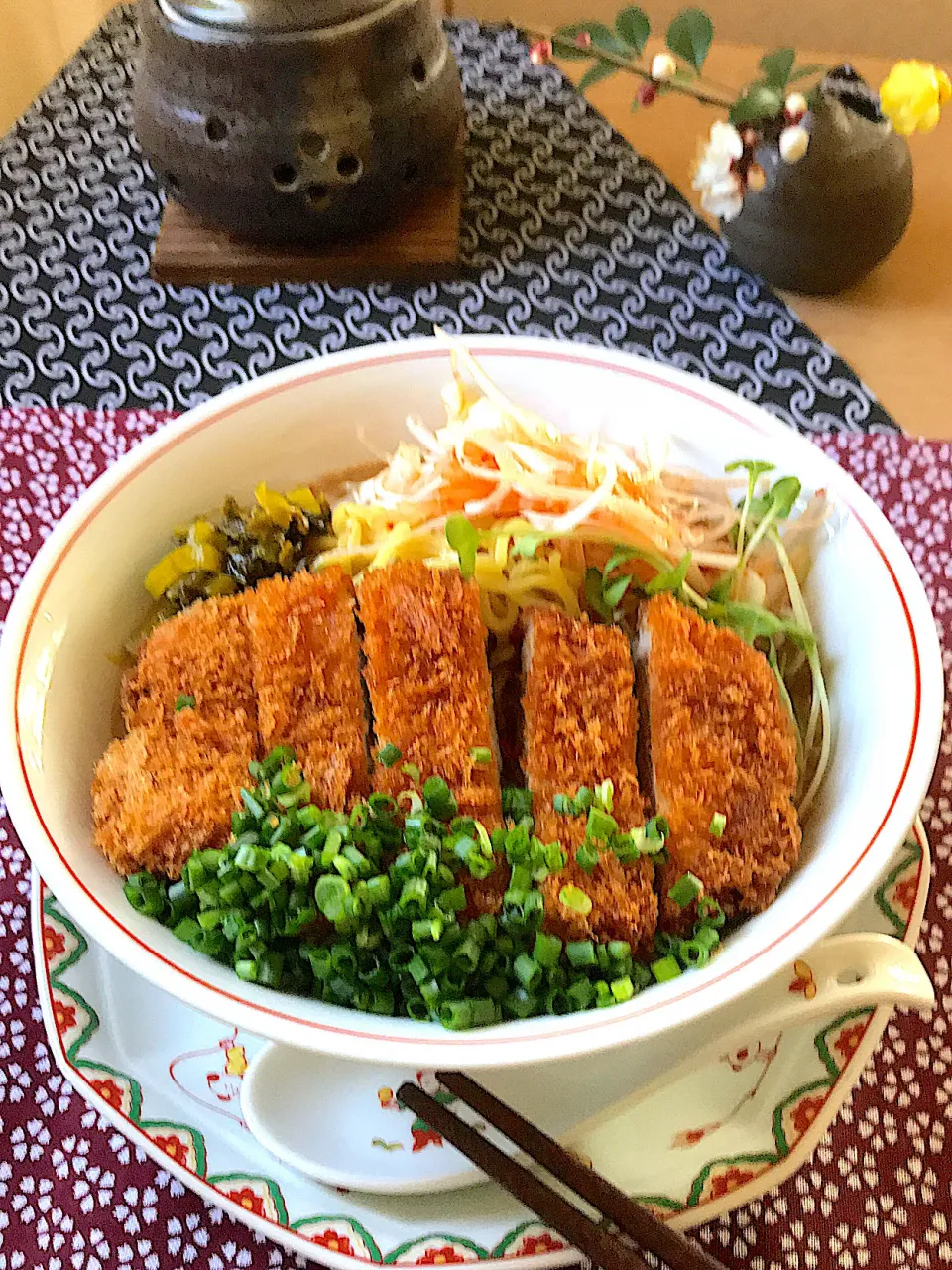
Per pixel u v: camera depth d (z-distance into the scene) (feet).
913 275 1.47
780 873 0.77
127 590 0.91
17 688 0.77
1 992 0.86
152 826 0.76
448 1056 0.63
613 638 0.88
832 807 0.79
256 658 0.86
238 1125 0.77
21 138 1.67
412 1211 0.74
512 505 0.97
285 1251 0.75
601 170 1.60
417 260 1.44
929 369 1.36
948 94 1.27
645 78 1.33
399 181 1.39
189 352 1.37
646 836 0.76
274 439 0.97
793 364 1.35
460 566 0.92
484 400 0.98
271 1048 0.76
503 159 1.61
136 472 0.90
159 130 1.33
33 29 2.11
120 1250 0.75
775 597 0.96
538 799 0.80
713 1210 0.73
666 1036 0.75
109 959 0.84
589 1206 0.76
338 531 0.99
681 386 0.95
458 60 1.78
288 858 0.72
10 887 0.92
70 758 0.80
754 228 1.38
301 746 0.82
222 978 0.69
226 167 1.32
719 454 0.96
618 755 0.82
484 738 0.83
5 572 1.15
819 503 0.90
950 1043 0.85
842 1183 0.79
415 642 0.86
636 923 0.74
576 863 0.76
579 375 0.98
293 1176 0.75
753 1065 0.80
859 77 1.47
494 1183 0.76
